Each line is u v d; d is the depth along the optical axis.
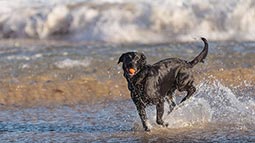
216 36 23.66
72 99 14.03
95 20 25.17
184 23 24.91
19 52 20.66
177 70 10.95
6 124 11.64
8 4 27.02
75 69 17.05
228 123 10.91
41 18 25.92
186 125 10.82
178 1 25.58
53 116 12.30
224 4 25.25
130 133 10.51
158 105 10.49
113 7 25.70
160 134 10.32
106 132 10.67
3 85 15.21
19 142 10.16
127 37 23.88
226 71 15.97
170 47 20.61
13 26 25.97
